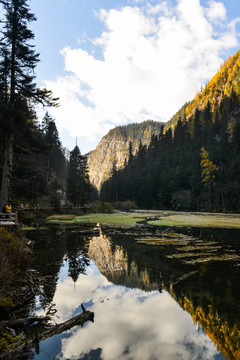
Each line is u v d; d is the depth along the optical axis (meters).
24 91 18.84
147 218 37.53
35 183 42.50
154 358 3.50
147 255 11.79
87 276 8.41
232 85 174.50
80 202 61.06
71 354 3.68
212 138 96.06
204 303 5.95
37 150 22.16
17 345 3.98
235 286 7.21
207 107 138.75
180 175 81.94
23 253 8.83
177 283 7.56
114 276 8.39
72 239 16.86
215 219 35.06
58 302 6.12
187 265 9.81
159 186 88.25
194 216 42.81
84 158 63.88
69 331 4.55
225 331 4.48
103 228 24.16
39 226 25.62
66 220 33.25
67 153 129.62
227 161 78.00
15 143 19.58
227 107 129.88
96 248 13.64
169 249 13.24
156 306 5.77
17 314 5.39
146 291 6.89
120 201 101.44
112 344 3.98
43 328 4.73
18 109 17.55
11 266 7.39
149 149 131.50
